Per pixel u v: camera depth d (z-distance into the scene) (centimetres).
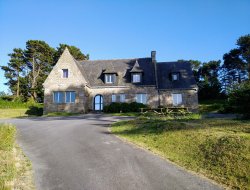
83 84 3206
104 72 3431
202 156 895
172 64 3734
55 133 1412
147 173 758
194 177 728
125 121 1834
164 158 916
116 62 3784
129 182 688
